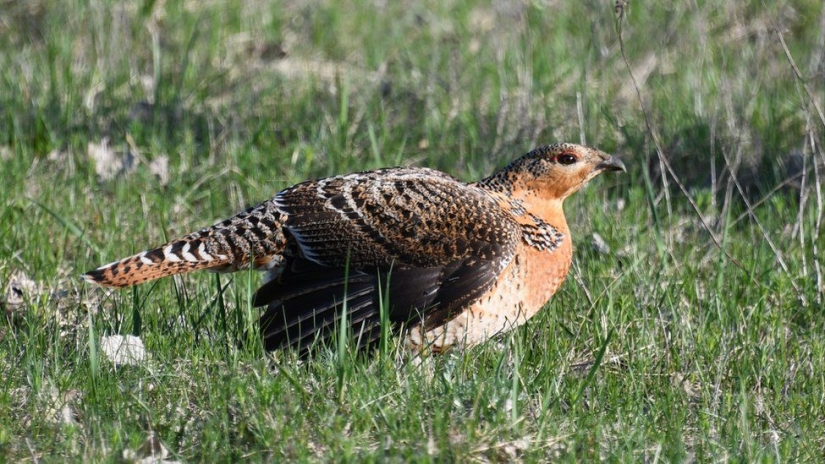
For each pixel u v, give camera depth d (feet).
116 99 57.47
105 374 32.07
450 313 34.12
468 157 53.16
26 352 33.19
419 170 36.96
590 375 31.91
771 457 29.86
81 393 31.99
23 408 31.24
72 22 65.26
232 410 30.89
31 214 45.62
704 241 45.85
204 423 30.45
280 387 31.17
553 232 36.29
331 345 33.78
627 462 29.22
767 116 56.13
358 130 54.95
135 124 53.52
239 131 54.95
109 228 44.65
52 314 37.35
